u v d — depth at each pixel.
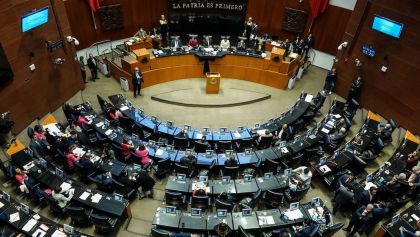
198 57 18.48
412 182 11.39
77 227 10.32
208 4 20.91
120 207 10.04
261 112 17.09
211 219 9.71
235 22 21.50
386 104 16.05
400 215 10.32
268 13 21.59
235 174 11.87
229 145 13.48
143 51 17.39
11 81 12.98
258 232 9.75
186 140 13.24
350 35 16.86
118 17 19.84
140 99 17.28
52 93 15.34
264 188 10.95
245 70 19.11
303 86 19.39
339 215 11.36
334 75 18.08
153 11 21.11
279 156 12.60
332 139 13.53
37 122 14.62
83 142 12.61
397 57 15.02
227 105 17.33
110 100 15.66
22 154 11.73
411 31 14.21
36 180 10.87
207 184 11.03
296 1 20.55
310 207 10.23
